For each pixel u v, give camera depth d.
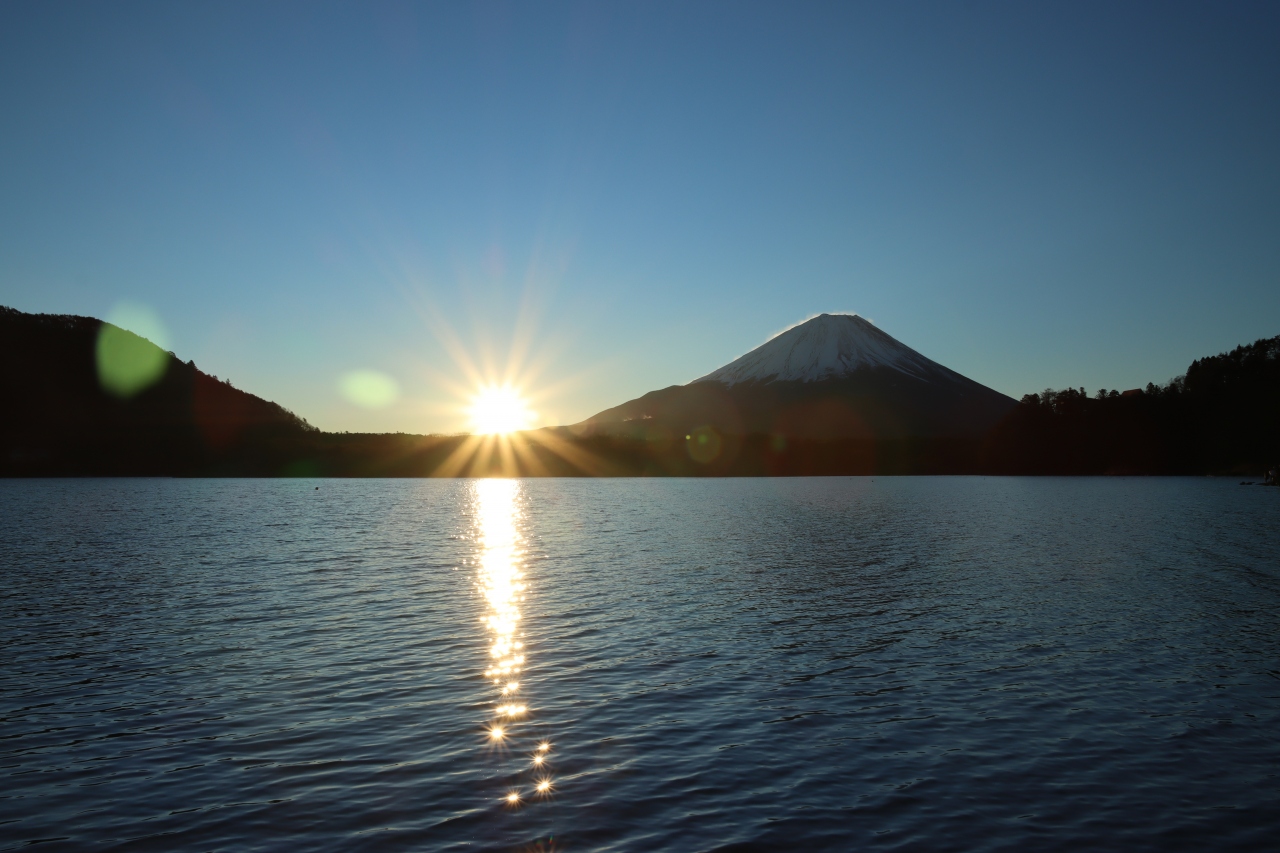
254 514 78.38
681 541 53.06
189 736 16.30
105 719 17.30
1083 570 38.69
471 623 26.75
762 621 27.03
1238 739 16.12
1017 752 15.47
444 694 18.95
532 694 18.92
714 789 13.79
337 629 25.88
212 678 20.33
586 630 25.69
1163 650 23.06
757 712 17.69
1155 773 14.50
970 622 26.83
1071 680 20.12
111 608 29.45
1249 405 181.38
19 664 21.69
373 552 47.06
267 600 31.08
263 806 13.16
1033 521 68.31
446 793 13.62
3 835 12.23
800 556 44.59
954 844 11.96
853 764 14.87
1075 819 12.74
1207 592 32.44
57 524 65.75
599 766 14.74
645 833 12.26
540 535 57.75
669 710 17.83
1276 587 33.53
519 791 13.70
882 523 67.00
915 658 22.22
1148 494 114.19
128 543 51.75
